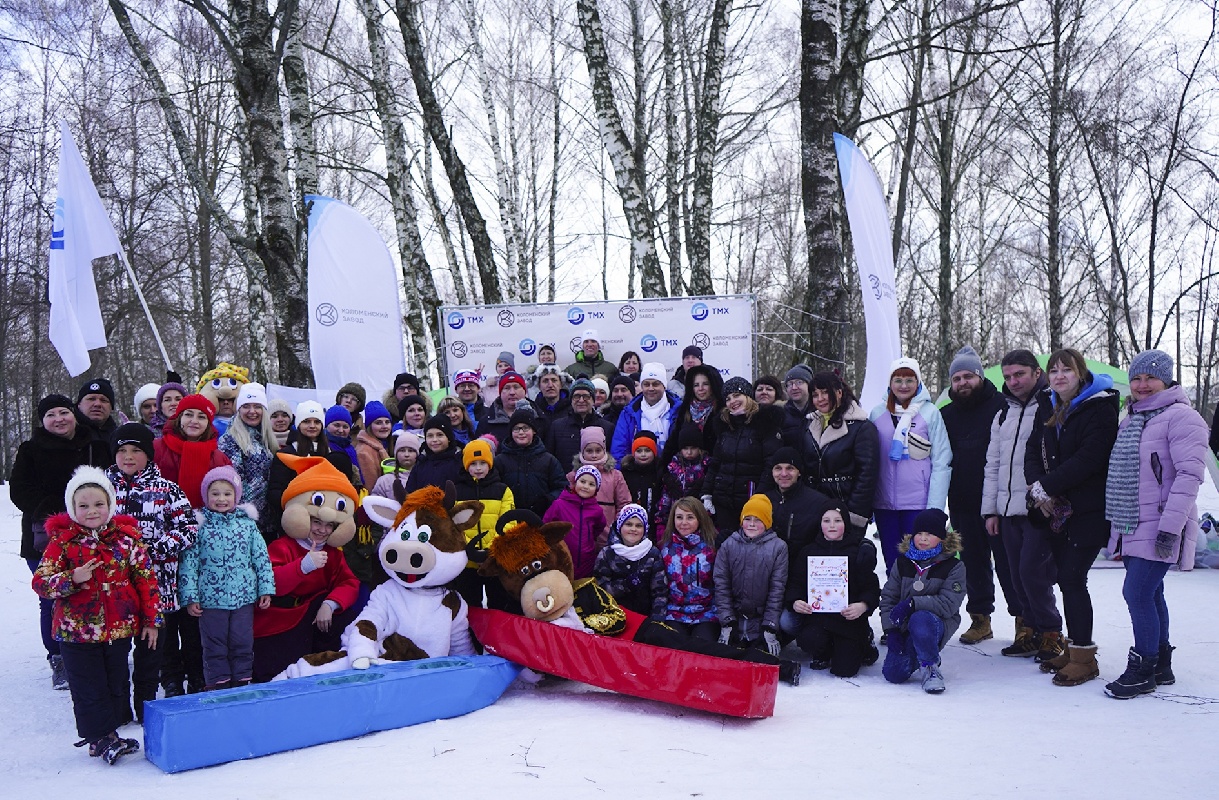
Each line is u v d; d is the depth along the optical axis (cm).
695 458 734
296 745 479
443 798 392
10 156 2686
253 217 1933
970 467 699
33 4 2002
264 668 586
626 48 2381
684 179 2095
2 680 651
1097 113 2180
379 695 508
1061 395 609
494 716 536
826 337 1020
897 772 423
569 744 472
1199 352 3391
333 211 1042
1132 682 555
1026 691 581
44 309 3011
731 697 512
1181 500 543
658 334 1059
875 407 723
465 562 610
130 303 2798
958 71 2059
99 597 476
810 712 538
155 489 530
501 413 847
